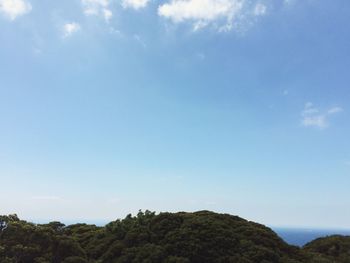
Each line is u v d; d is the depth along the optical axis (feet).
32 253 118.01
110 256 135.64
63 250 124.16
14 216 134.41
